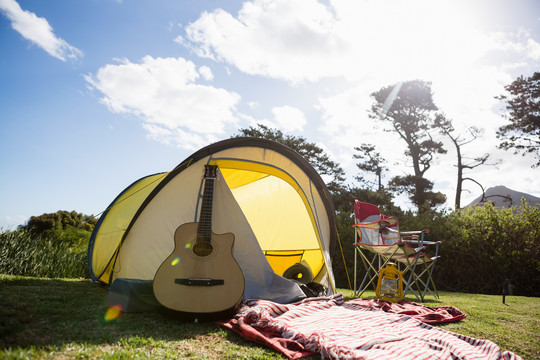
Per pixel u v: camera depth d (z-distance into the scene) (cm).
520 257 720
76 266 579
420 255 474
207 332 236
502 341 255
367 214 527
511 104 2023
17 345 169
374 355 195
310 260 527
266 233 544
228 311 265
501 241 747
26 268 514
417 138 2222
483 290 750
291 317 288
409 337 241
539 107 1942
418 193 2072
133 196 512
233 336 232
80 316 250
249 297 356
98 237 525
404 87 2216
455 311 346
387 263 488
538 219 742
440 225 827
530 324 318
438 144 2097
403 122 2214
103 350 180
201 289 271
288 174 471
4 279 407
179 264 282
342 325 269
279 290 370
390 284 431
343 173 2483
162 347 197
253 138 446
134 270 398
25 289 346
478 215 813
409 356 197
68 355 166
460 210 887
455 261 770
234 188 569
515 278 727
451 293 637
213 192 383
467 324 308
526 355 226
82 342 188
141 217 409
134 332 221
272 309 294
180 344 206
